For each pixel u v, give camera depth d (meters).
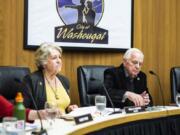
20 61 3.70
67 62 4.01
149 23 4.59
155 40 4.65
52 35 3.87
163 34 4.71
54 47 2.89
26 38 3.70
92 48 4.13
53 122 2.25
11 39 3.64
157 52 4.67
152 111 2.80
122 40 4.35
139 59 3.34
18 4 3.66
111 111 2.76
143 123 2.72
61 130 2.04
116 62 4.34
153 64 4.64
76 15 4.02
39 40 3.79
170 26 4.77
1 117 2.20
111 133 2.45
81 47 4.05
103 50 4.21
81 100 3.51
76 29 4.02
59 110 2.37
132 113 2.69
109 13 4.25
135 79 3.45
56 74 2.98
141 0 4.51
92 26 4.13
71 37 3.99
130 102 3.10
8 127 1.68
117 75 3.40
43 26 3.80
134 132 2.64
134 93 3.17
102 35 4.20
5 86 3.02
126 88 3.37
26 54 3.73
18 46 3.68
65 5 3.94
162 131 2.85
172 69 4.14
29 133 1.91
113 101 3.13
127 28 4.38
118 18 4.31
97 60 4.22
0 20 3.58
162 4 4.69
